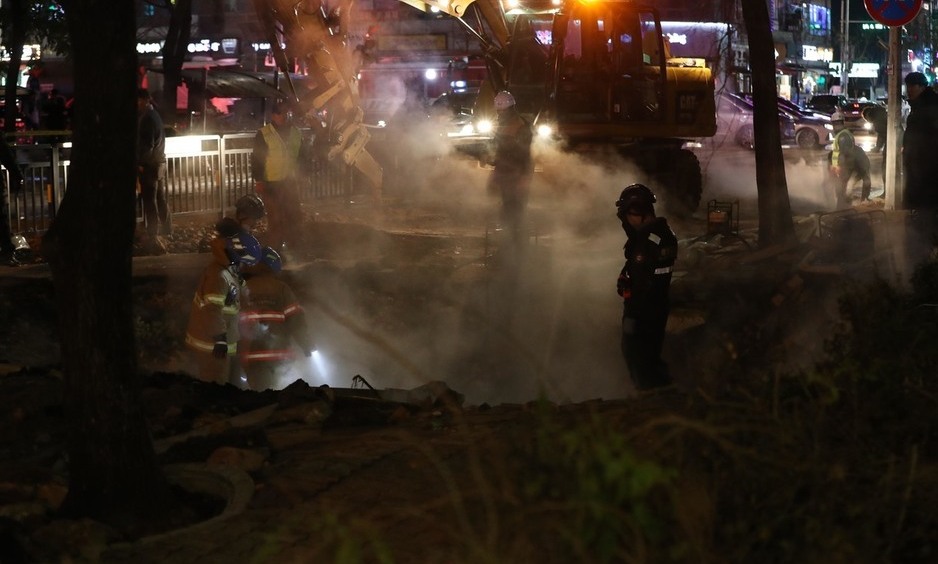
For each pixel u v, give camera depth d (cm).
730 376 1052
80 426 890
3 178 2661
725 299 2402
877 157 6244
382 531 831
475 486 920
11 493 955
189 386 1437
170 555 816
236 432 1148
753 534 667
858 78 14538
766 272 2489
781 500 699
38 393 1322
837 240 2750
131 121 874
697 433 789
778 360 1389
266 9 3109
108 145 866
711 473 736
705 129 3841
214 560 804
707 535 663
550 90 3753
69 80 7662
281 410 1308
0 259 2575
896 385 973
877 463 808
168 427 1235
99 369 883
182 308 2330
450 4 4109
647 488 661
